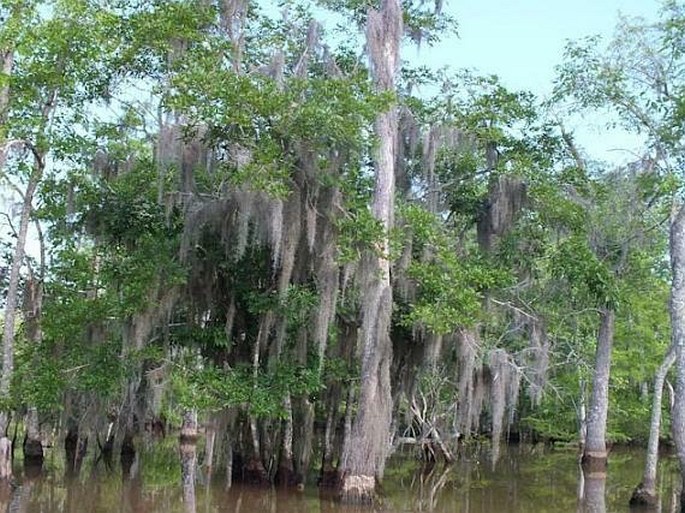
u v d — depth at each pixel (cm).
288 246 1698
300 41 2264
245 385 1791
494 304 2195
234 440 2023
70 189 1984
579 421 3177
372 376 1808
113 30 2005
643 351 2972
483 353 2123
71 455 2494
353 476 1791
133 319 1820
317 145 1689
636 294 2700
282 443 2014
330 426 1992
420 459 2888
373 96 1742
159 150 1742
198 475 2198
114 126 2291
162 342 1933
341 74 2072
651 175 2078
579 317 2847
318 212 1756
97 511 1647
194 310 1930
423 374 2141
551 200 2183
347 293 1928
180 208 1900
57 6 1855
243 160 1683
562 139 2394
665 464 2934
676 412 1630
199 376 1792
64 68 1950
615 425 3312
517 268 2312
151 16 1966
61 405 2050
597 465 2511
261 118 1677
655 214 2283
